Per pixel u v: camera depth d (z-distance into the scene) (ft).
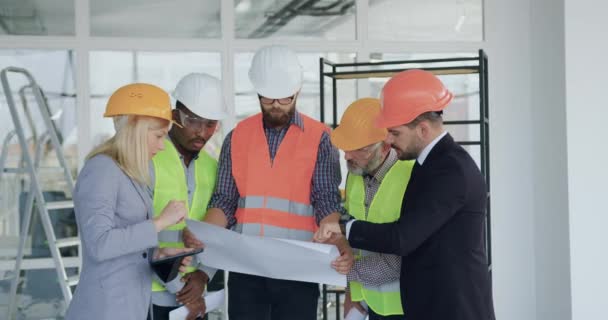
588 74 15.39
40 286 16.96
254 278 10.35
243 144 10.61
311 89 17.43
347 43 17.40
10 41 16.56
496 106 17.71
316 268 9.27
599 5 15.37
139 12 16.92
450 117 17.79
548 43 16.51
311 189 10.46
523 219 17.70
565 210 15.76
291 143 10.43
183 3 17.01
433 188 8.32
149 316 9.12
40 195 15.58
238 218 10.57
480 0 17.70
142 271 8.89
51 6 16.70
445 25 17.69
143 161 8.72
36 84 16.14
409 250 8.34
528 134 17.67
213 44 17.01
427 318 8.48
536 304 17.56
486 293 8.54
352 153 9.84
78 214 8.53
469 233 8.46
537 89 17.16
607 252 15.34
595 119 15.37
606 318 15.33
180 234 10.30
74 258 17.02
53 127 16.38
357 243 8.61
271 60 10.14
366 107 9.91
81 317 8.63
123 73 16.92
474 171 8.48
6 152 16.72
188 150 10.55
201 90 10.37
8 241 16.98
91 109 16.87
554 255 16.42
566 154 15.53
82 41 16.72
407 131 8.66
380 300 9.76
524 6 17.63
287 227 10.39
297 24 17.35
